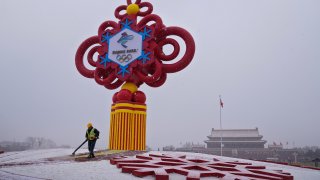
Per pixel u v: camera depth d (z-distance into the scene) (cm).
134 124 2359
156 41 2511
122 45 2458
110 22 2583
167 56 2395
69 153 2095
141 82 2602
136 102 2398
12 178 1077
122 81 2461
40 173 1203
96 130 1764
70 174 1197
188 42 2345
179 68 2373
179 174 1221
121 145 2297
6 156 1970
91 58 2611
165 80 2511
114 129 2377
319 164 7156
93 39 2619
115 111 2389
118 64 2442
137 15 2562
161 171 1166
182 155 1925
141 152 2070
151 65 2412
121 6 2622
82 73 2650
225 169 1357
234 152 9675
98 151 2169
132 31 2445
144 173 1159
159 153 2033
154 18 2425
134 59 2394
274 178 1191
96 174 1209
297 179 1424
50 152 2222
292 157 9069
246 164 1638
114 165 1468
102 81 2495
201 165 1438
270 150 9394
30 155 2014
